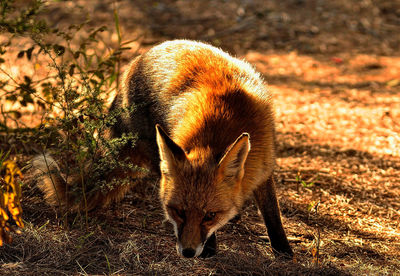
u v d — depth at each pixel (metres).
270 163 8.28
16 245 7.74
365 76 20.73
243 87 8.56
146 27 24.91
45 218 9.05
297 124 15.49
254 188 8.12
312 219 9.91
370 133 14.73
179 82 8.88
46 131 9.29
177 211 7.36
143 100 9.53
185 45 9.73
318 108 16.94
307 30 25.88
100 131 8.70
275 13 27.66
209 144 7.77
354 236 9.26
